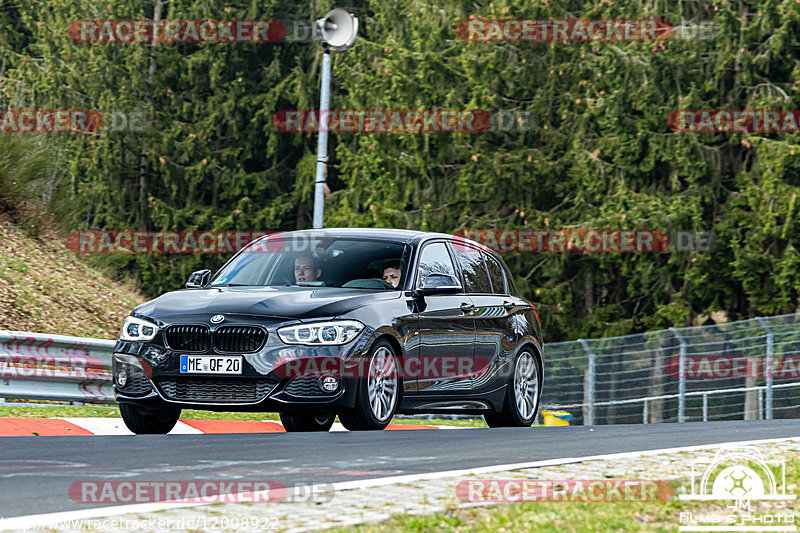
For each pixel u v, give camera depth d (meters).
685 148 113.06
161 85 143.38
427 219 120.62
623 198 113.44
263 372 34.31
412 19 130.00
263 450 28.81
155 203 138.75
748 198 111.06
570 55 123.56
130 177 141.25
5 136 76.38
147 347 35.47
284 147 149.88
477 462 26.97
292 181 151.00
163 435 33.34
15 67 142.00
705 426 41.44
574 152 118.25
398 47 124.06
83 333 66.88
